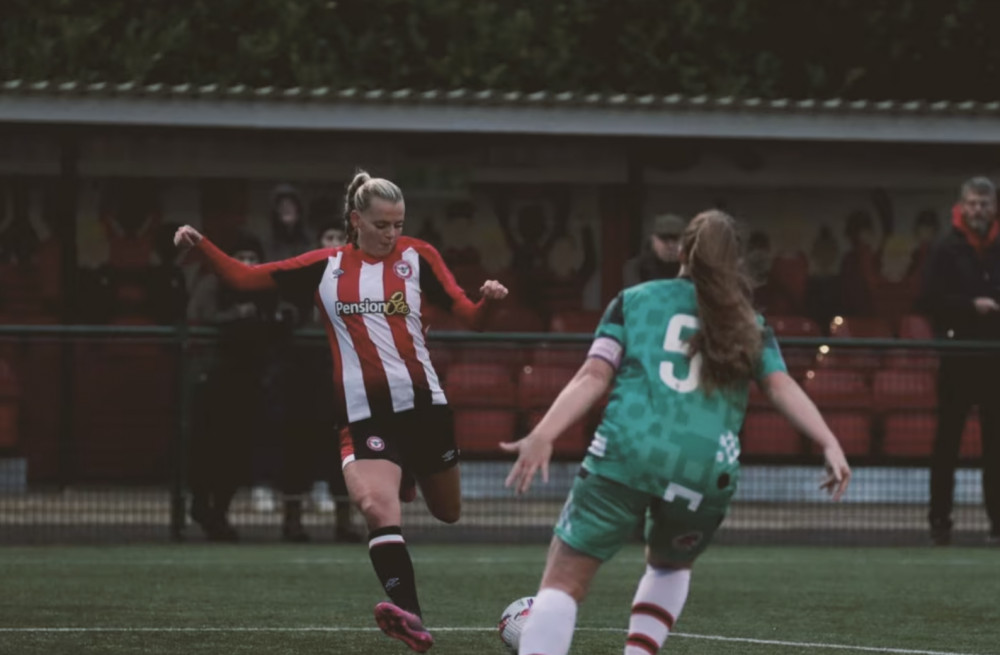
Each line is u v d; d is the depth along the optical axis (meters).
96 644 24.67
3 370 41.81
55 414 41.97
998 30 61.44
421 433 23.08
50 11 56.38
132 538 42.06
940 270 44.31
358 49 57.59
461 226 53.31
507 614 21.72
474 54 58.09
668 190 54.09
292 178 52.34
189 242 22.84
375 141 52.59
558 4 58.72
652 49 59.25
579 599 18.00
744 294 18.06
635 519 17.86
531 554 39.91
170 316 51.81
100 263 51.91
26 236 51.62
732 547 43.31
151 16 56.97
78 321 51.47
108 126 50.72
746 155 54.06
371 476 22.39
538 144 53.22
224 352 41.81
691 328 17.88
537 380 43.47
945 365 43.53
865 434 44.62
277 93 48.62
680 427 17.61
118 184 51.88
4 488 41.88
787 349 44.62
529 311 53.66
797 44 60.88
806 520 44.72
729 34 59.97
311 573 34.81
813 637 26.56
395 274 23.05
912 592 33.09
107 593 31.17
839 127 50.88
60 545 41.22
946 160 54.81
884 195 54.72
